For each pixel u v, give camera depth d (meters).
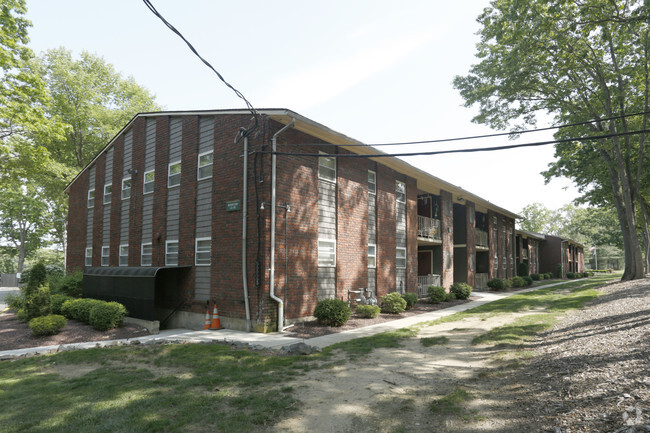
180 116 14.73
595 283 28.89
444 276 22.72
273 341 9.91
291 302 12.18
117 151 18.23
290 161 12.52
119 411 5.06
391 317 14.26
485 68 20.59
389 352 8.56
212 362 7.61
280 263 11.90
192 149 14.05
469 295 21.17
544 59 18.66
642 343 6.44
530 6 15.85
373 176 17.00
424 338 10.11
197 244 13.47
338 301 12.42
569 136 22.59
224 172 12.84
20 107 16.70
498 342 9.22
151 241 15.36
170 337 10.48
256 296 11.45
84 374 6.95
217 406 5.28
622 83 20.05
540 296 21.52
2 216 44.78
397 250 18.39
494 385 6.03
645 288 15.95
